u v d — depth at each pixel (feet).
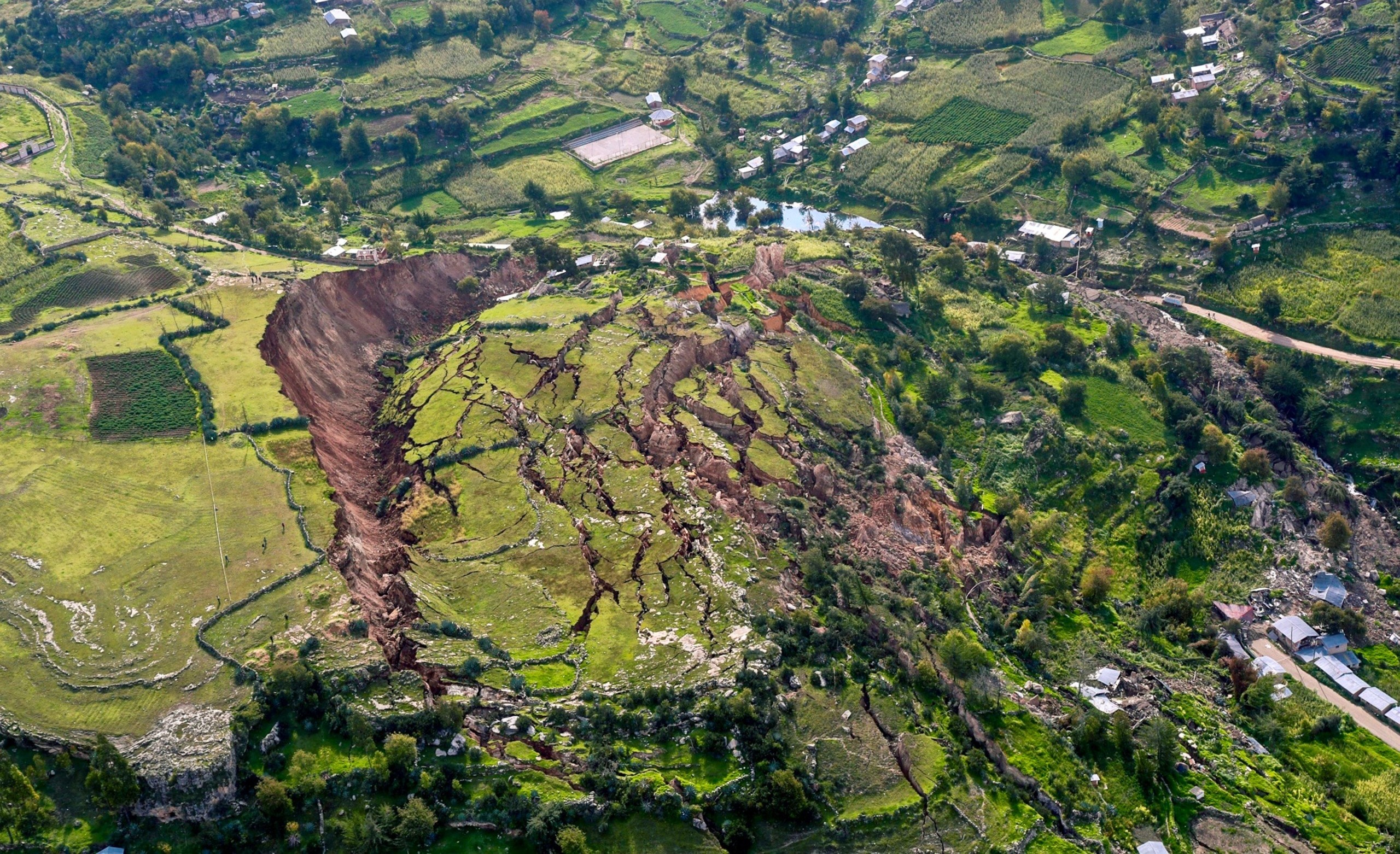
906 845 322.96
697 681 345.92
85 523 384.27
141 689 328.49
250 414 435.12
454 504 423.64
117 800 297.94
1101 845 334.44
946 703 369.71
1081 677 407.23
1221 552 478.18
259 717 320.50
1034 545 467.11
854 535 432.25
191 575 364.99
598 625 368.48
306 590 360.28
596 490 426.51
